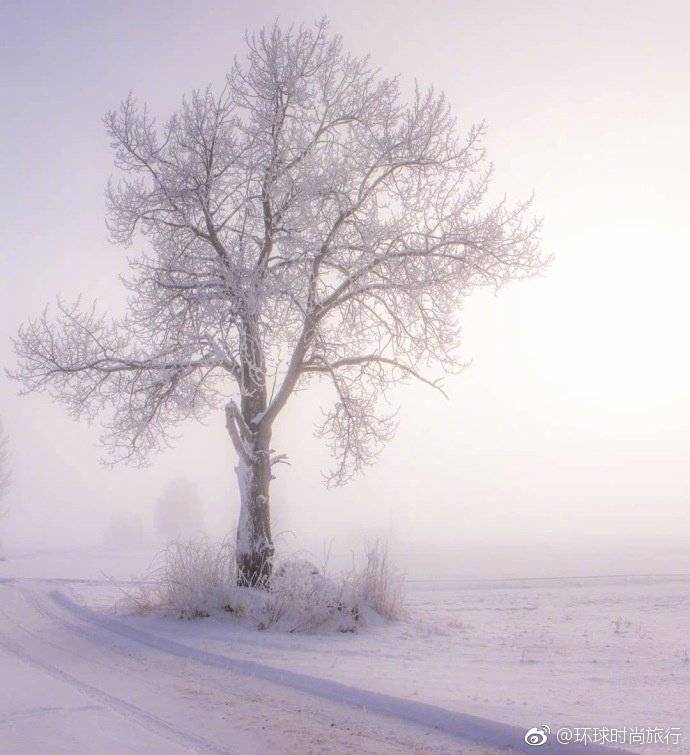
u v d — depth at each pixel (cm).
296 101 1516
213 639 1134
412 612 1538
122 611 1426
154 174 1488
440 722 679
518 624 1401
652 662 968
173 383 1488
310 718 706
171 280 1468
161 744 609
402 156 1497
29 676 869
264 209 1511
